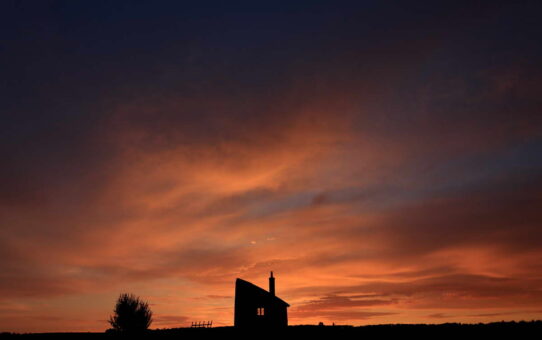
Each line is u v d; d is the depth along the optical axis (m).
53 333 36.97
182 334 36.03
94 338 32.88
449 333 33.97
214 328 40.28
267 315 41.00
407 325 39.53
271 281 45.53
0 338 35.47
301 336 35.81
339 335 35.66
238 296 43.09
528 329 33.66
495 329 34.44
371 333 35.94
